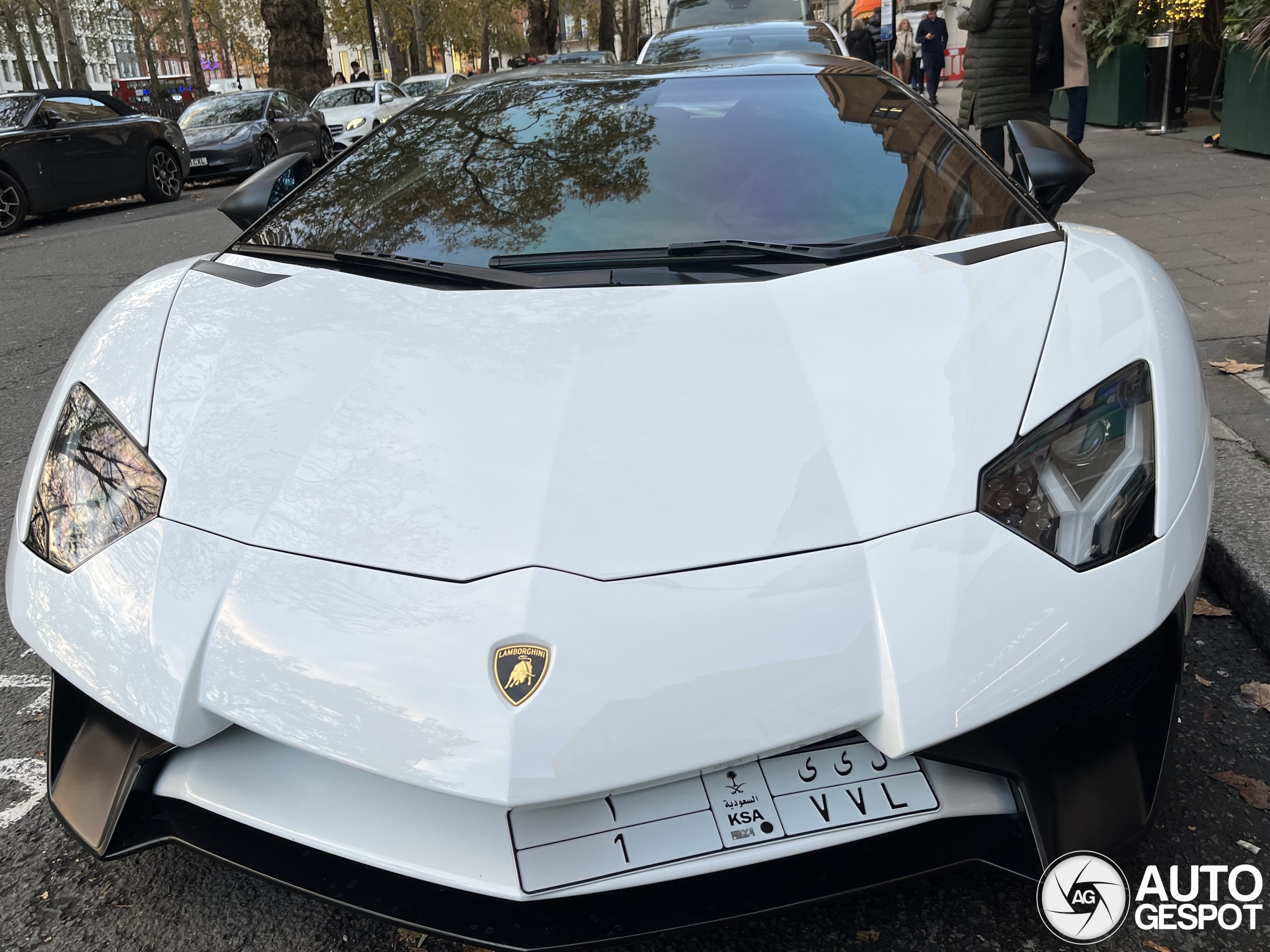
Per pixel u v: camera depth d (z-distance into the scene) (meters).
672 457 1.46
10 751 2.06
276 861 1.43
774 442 1.49
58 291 6.81
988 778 1.39
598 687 1.25
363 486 1.48
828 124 2.38
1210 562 2.46
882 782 1.36
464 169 2.36
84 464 1.66
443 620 1.31
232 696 1.35
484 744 1.23
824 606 1.31
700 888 1.36
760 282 1.87
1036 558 1.36
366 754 1.27
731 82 2.58
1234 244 5.26
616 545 1.36
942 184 2.18
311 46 22.59
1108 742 1.41
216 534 1.47
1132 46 10.12
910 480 1.43
